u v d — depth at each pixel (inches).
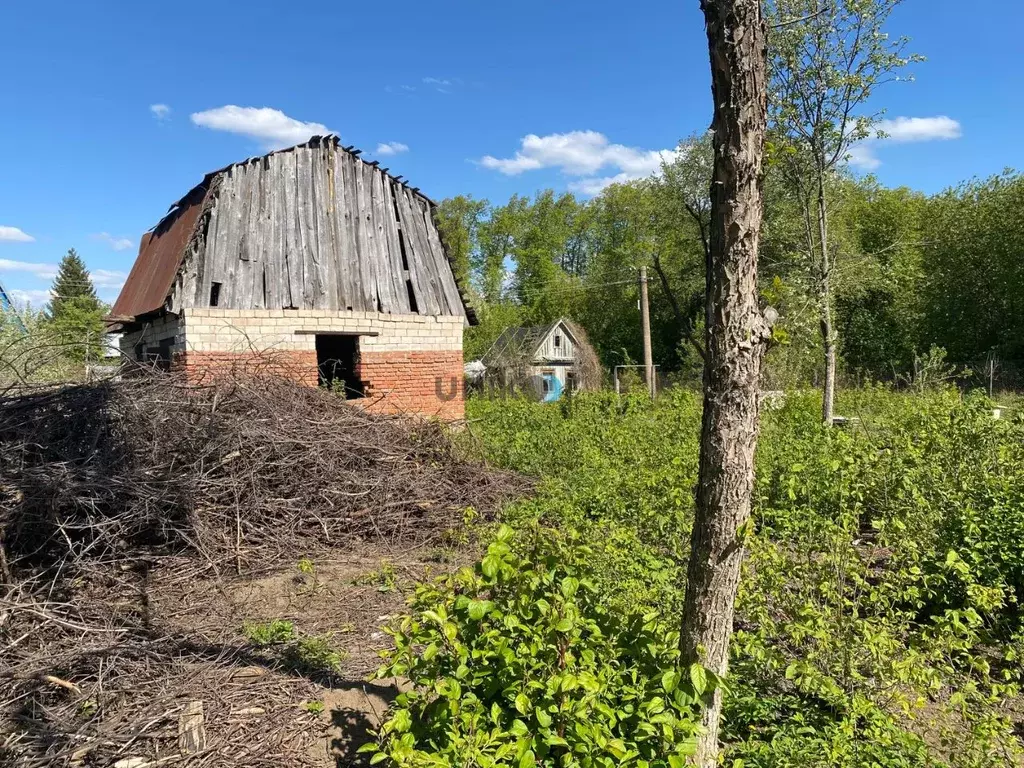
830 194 450.9
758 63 92.8
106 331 565.3
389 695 147.4
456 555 251.3
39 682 142.8
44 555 204.4
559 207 2199.8
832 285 448.1
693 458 302.2
